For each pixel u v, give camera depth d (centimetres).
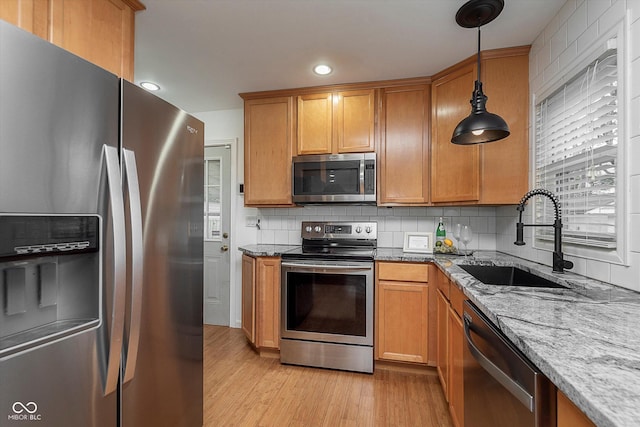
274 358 253
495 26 181
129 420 112
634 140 115
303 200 262
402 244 282
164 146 129
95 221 97
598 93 136
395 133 253
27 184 79
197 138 153
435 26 180
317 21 176
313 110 266
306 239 288
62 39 118
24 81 79
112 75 104
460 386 150
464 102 221
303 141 267
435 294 217
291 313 240
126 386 110
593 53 136
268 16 172
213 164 332
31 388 81
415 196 248
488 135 168
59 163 87
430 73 239
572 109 157
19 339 83
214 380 219
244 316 275
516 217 219
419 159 248
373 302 228
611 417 45
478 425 112
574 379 56
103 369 100
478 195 212
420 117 248
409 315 223
